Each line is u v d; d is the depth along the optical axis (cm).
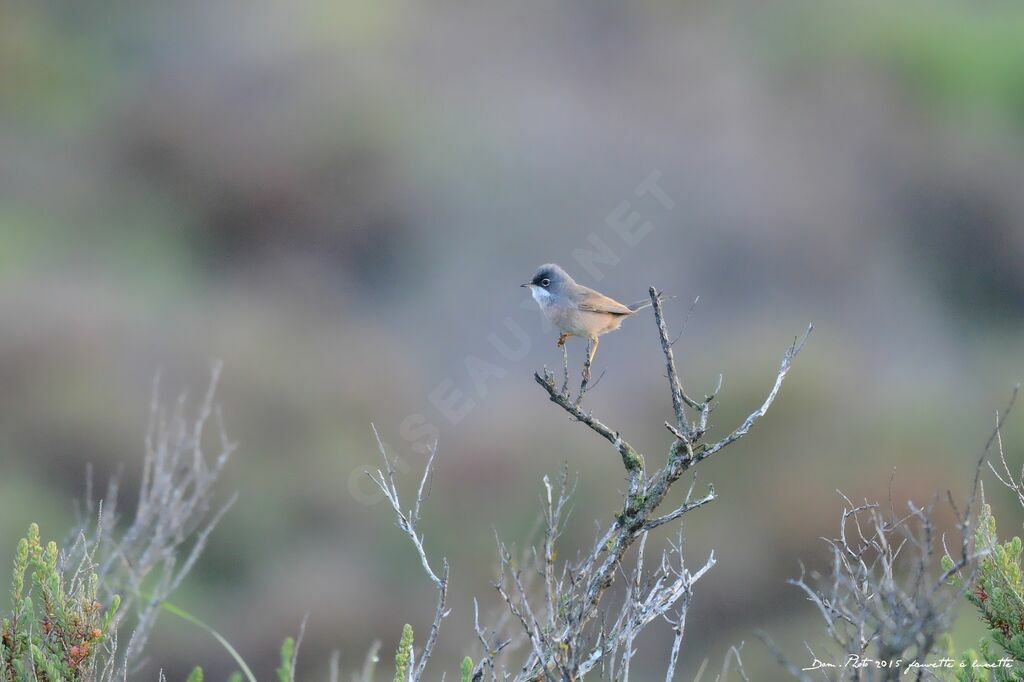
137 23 2802
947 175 2566
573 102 2633
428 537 1458
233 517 1470
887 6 2964
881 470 1562
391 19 2802
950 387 1986
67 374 1723
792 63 2816
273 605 1295
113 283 2169
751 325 2094
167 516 704
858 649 441
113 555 657
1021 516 1343
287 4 2803
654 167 2414
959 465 1606
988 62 2816
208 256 2442
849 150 2595
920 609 420
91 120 2659
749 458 1591
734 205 2358
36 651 509
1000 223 2491
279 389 1786
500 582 497
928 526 431
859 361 1978
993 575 520
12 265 2162
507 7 2859
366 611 1276
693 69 2752
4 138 2578
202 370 1797
